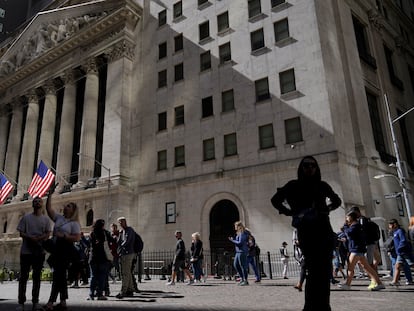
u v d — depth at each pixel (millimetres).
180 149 24734
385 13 32938
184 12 27656
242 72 23078
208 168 22750
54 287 6094
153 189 24875
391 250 10445
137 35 30203
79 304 7227
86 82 30625
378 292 8227
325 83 19438
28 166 33625
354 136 20953
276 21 22422
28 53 38219
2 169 37938
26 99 37969
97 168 28531
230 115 22781
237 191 21078
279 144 20312
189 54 26219
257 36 23172
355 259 8859
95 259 8406
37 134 35812
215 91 23984
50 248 6195
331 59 21016
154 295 8898
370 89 24766
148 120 27000
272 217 19422
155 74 27828
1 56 44719
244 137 21797
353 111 21391
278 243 18844
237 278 14836
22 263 6285
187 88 25484
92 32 31219
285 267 15453
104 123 28031
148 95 27641
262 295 8523
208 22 25984
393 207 21625
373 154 21328
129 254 8703
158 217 24125
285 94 20781
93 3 32719
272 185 19906
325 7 22547
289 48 21391
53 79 34375
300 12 21531
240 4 24500
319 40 20281
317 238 3545
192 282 13094
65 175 29500
